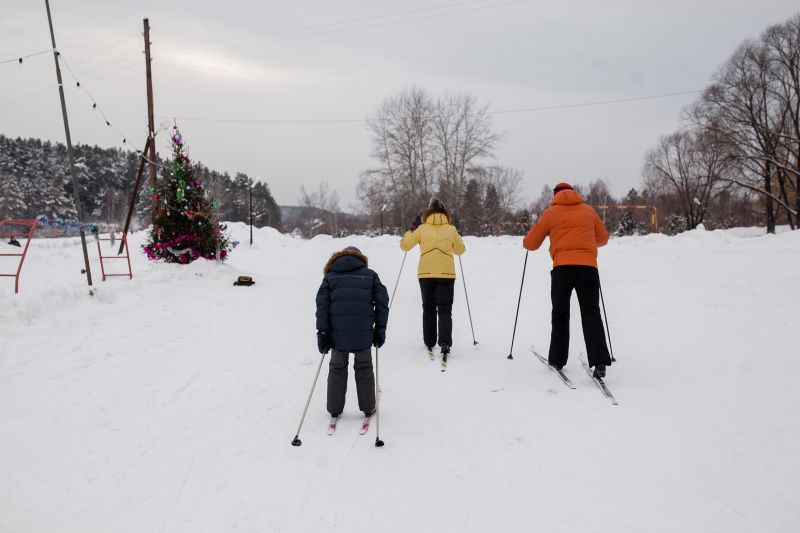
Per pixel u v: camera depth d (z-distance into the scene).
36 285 10.44
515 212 49.41
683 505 2.49
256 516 2.55
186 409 4.07
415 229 6.13
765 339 5.15
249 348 6.00
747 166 34.88
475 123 42.59
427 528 2.41
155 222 11.23
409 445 3.38
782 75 32.59
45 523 2.49
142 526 2.47
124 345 5.95
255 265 15.39
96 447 3.36
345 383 3.81
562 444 3.26
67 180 77.62
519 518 2.46
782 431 3.19
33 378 4.70
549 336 6.33
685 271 9.77
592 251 4.55
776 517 2.35
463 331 6.80
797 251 11.26
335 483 2.88
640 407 3.79
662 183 51.03
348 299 3.81
